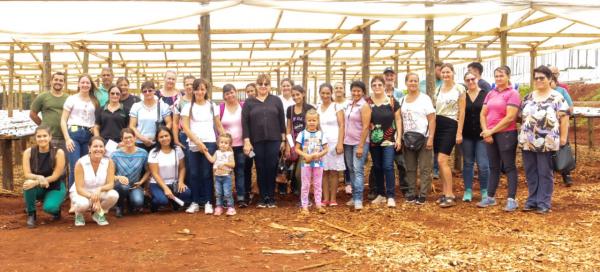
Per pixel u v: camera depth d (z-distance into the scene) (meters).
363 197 8.25
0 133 8.70
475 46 17.06
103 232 5.95
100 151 6.36
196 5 8.34
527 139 6.65
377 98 7.33
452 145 7.27
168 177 7.17
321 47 15.58
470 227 6.07
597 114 10.08
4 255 4.98
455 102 7.16
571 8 9.34
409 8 9.04
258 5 8.47
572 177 9.66
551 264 4.65
